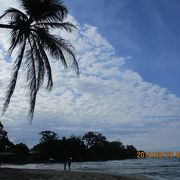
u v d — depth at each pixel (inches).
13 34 1015.0
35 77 1098.1
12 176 964.0
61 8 1027.9
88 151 6983.3
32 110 1094.4
